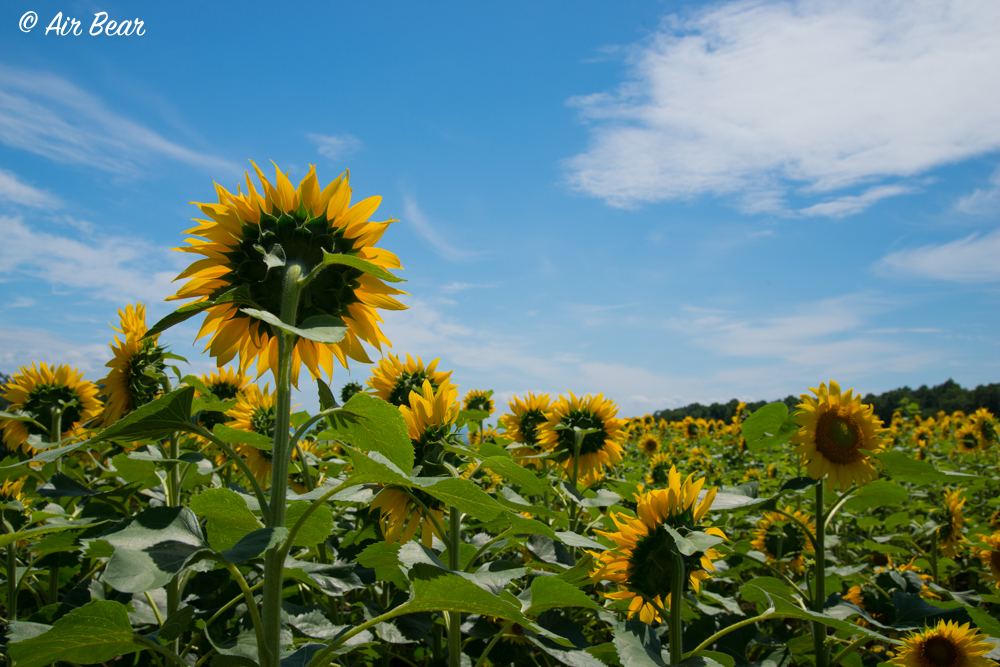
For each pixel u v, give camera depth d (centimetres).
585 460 516
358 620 367
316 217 201
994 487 755
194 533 150
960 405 3509
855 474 349
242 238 196
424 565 178
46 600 367
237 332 212
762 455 1133
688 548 230
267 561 168
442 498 177
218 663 176
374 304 212
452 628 257
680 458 1237
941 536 546
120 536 142
